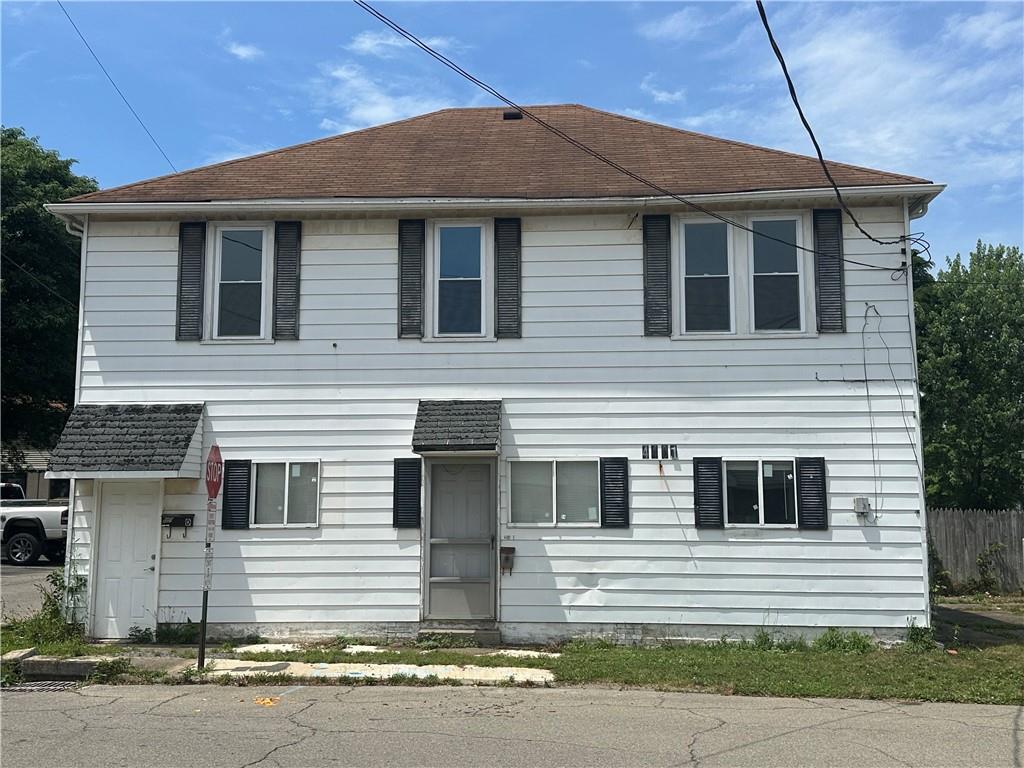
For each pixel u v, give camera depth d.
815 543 12.72
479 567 13.19
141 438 12.95
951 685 9.95
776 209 13.32
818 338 13.04
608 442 13.13
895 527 12.63
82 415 13.27
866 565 12.61
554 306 13.42
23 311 27.73
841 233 13.18
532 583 12.91
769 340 13.10
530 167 14.73
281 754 7.19
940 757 7.21
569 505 13.09
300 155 15.65
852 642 12.24
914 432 12.74
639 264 13.41
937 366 31.34
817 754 7.27
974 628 14.62
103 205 13.46
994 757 7.22
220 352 13.55
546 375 13.30
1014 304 31.58
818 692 9.69
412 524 13.11
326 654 11.66
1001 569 20.48
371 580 13.07
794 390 13.00
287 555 13.16
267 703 9.22
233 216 13.71
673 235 13.42
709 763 6.99
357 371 13.46
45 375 29.28
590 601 12.84
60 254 29.42
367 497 13.23
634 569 12.87
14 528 25.27
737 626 12.68
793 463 12.90
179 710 8.89
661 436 13.08
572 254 13.49
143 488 13.38
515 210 13.43
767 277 13.25
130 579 13.22
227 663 11.12
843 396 12.91
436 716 8.61
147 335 13.59
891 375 12.88
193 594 13.15
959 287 32.28
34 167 29.14
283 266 13.67
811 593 12.64
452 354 13.42
